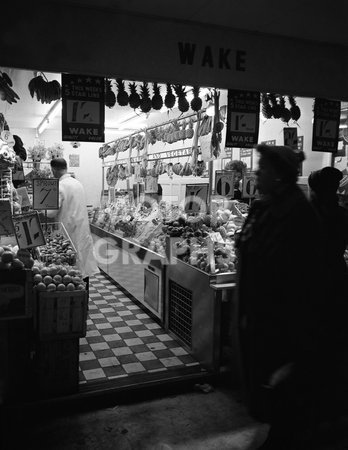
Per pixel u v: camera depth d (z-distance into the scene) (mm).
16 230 2842
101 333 4289
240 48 3373
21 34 2787
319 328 2176
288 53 3539
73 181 4508
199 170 5117
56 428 2660
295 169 2141
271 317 2133
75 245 4457
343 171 4703
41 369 2836
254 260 2176
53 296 2807
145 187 6574
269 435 2309
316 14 3035
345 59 3764
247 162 6195
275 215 2125
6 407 2697
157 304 4543
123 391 2982
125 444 2506
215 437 2584
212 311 3297
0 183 3262
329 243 2713
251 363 2234
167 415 2826
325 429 2592
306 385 2221
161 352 3799
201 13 3037
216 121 4227
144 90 3451
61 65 2895
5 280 2633
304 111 5348
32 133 10531
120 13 3002
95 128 3096
